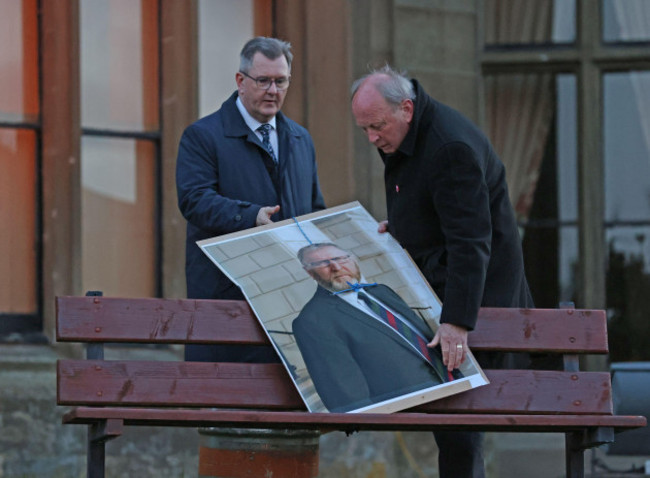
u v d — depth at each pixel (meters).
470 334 10.61
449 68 20.91
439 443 11.33
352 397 9.89
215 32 19.97
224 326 10.30
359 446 19.16
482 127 21.12
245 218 11.36
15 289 18.61
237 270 10.47
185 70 19.50
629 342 21.52
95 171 19.19
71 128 18.77
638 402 13.95
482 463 11.42
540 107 21.83
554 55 21.62
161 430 18.50
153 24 19.61
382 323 10.30
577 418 9.65
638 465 17.09
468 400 10.41
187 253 12.10
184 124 19.47
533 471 19.83
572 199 21.78
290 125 12.52
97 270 19.16
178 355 19.11
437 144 10.35
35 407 17.94
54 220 18.70
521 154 21.84
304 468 11.58
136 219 19.42
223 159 12.06
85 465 18.16
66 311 10.01
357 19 20.25
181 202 11.86
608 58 21.64
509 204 11.05
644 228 21.67
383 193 20.14
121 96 19.42
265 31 20.30
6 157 18.67
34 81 18.91
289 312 10.27
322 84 20.08
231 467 11.48
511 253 10.98
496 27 21.80
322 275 10.53
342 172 19.94
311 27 20.09
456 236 10.24
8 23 18.77
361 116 10.45
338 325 10.23
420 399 9.92
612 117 21.84
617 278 21.62
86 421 9.30
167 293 19.34
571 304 10.78
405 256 10.84
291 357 10.05
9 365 17.98
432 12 20.81
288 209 12.22
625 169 21.78
